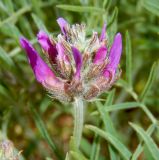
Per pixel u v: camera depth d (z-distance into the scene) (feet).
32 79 0.85
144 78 0.95
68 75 0.50
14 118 0.87
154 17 0.88
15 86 0.89
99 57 0.49
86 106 0.86
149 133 0.65
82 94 0.51
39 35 0.50
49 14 0.87
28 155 0.83
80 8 0.67
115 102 0.93
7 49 0.90
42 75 0.50
